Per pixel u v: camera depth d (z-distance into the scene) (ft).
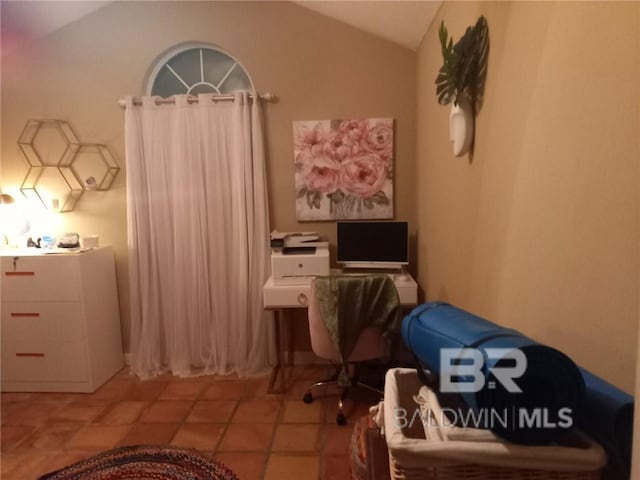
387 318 7.23
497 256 4.54
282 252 8.98
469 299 5.58
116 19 9.43
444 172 6.91
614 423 2.31
